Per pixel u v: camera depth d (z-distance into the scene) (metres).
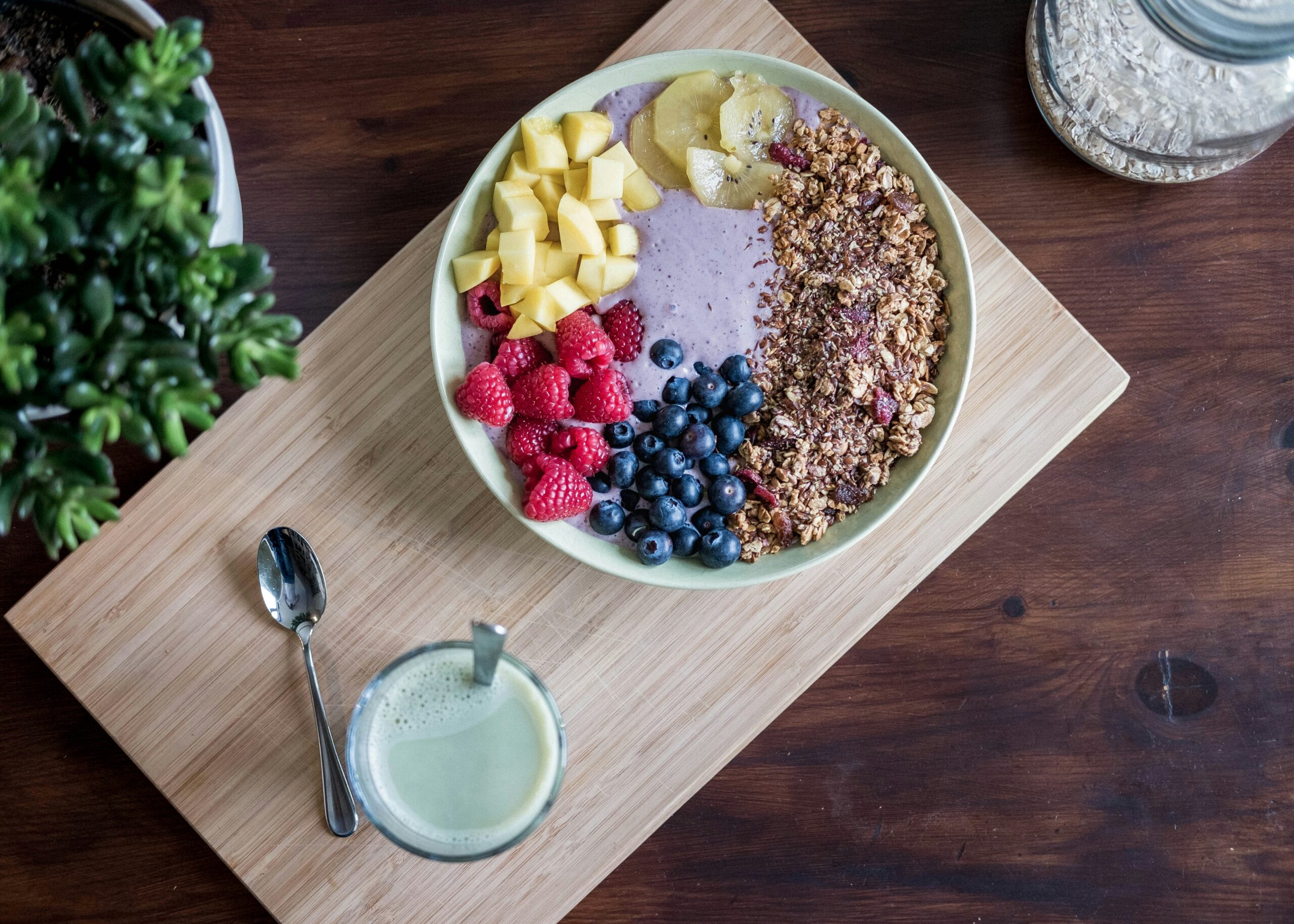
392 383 0.70
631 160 0.68
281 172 0.72
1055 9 0.70
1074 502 0.74
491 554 0.70
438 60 0.73
